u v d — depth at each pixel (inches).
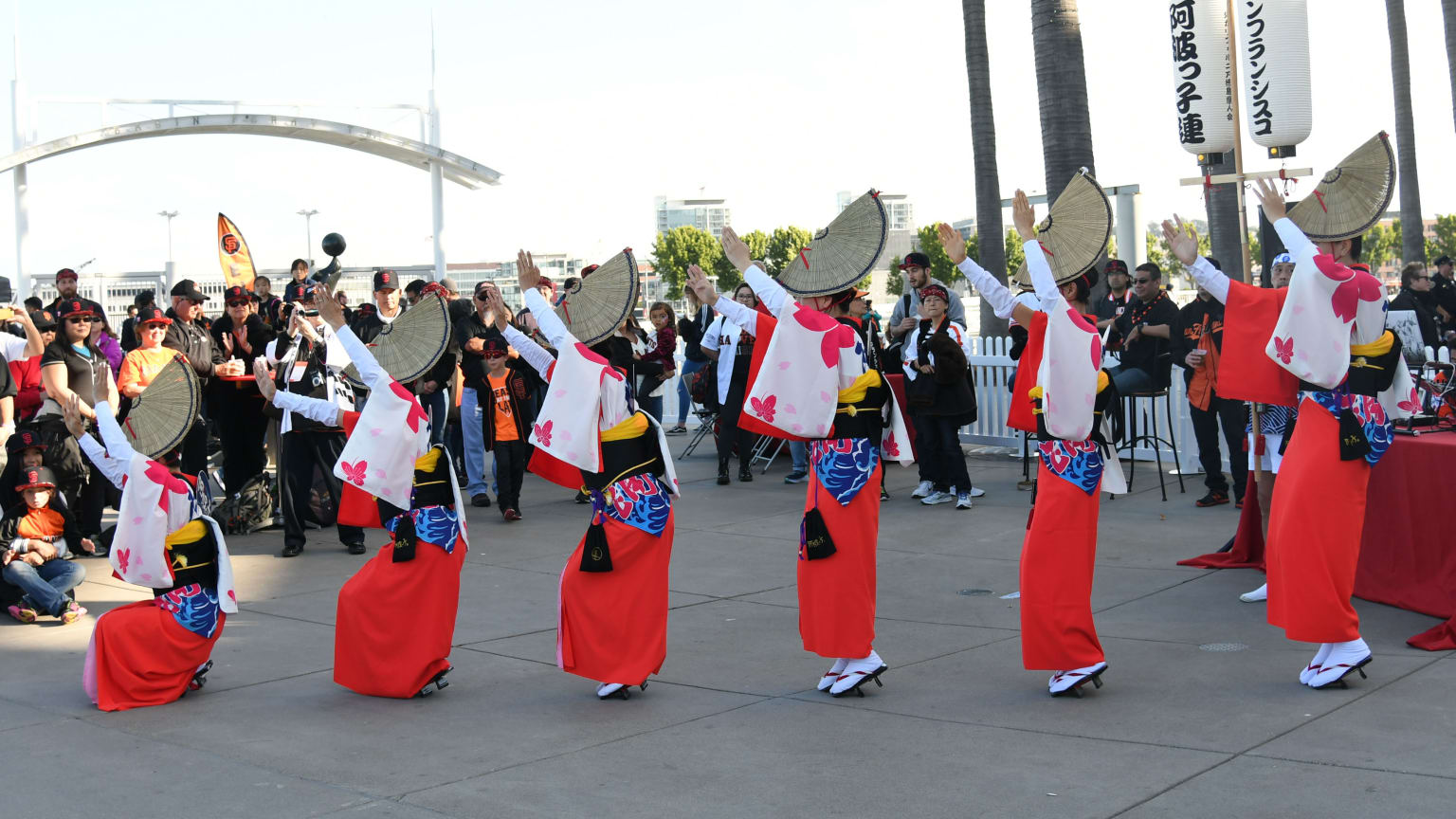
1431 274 584.4
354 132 695.7
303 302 413.4
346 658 224.5
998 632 261.0
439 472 224.7
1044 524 210.4
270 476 415.8
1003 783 171.2
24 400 355.9
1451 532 248.2
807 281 222.8
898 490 451.8
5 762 189.6
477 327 415.8
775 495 452.8
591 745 194.1
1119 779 170.2
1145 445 475.8
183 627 222.1
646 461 218.4
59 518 293.1
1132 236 651.5
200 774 183.2
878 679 221.8
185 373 231.3
